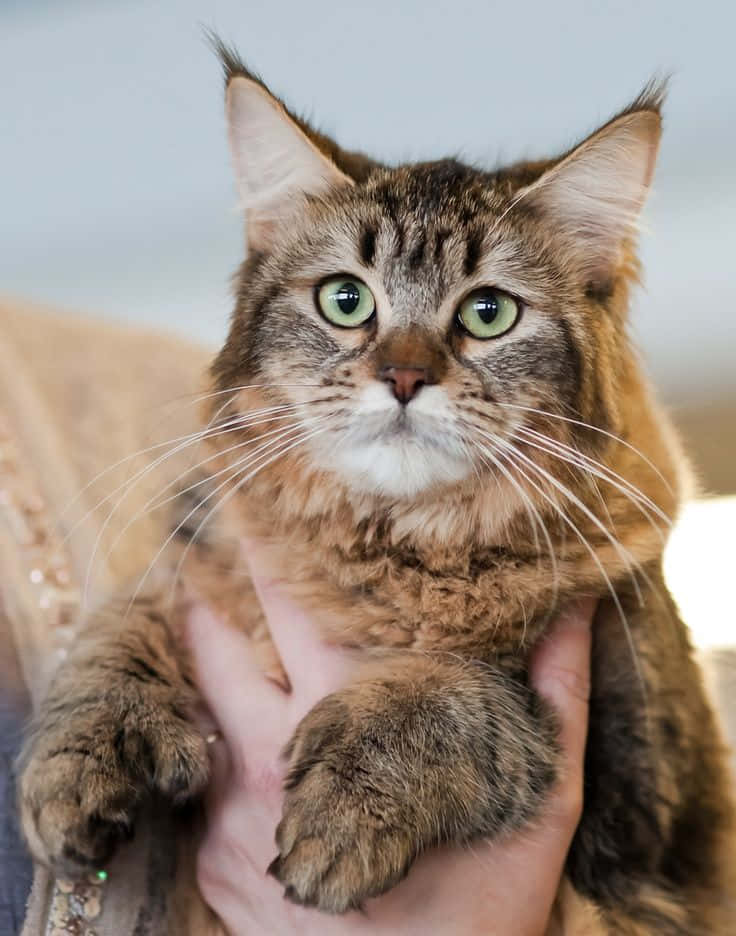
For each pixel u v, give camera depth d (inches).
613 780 21.1
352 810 18.7
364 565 20.9
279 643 21.2
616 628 21.4
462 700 19.9
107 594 21.9
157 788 20.0
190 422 23.3
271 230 21.7
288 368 21.0
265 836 20.2
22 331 25.3
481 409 20.5
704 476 24.6
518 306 21.0
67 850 19.2
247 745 20.7
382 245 20.9
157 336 27.0
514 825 19.8
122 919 19.7
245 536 21.5
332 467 20.8
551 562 20.6
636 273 21.9
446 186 21.4
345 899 18.5
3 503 22.1
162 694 20.5
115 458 23.4
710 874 21.6
